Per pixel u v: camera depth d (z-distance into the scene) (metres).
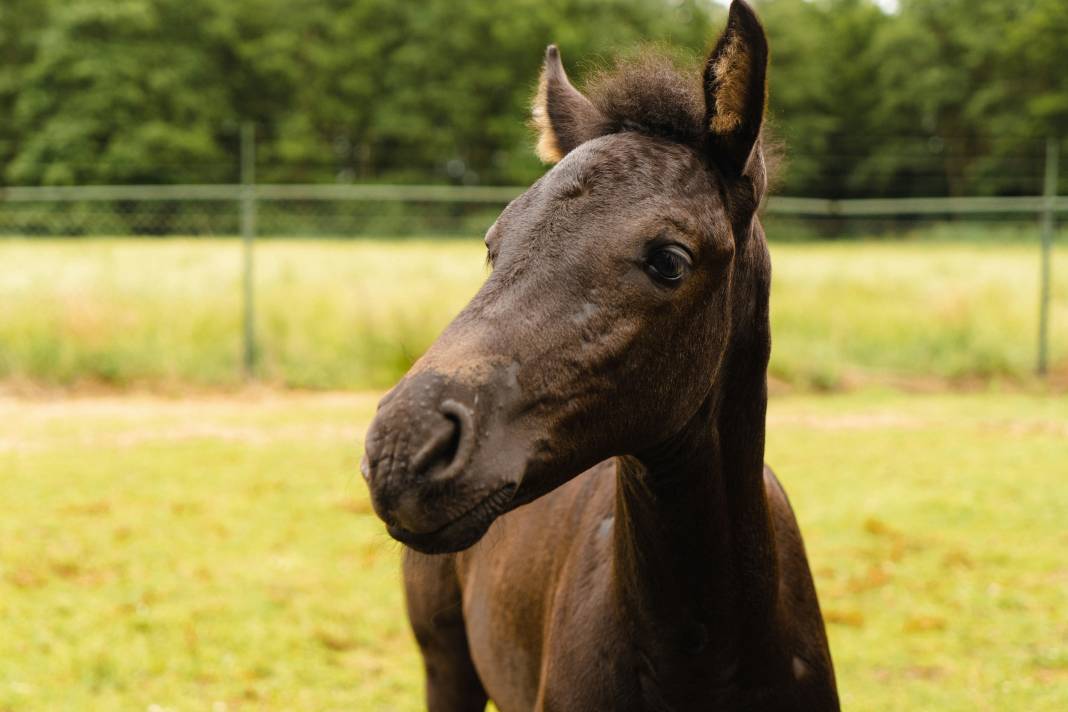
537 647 2.33
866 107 48.62
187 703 4.32
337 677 4.61
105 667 4.62
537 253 1.58
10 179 37.56
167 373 11.71
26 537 6.36
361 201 33.22
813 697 2.09
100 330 12.03
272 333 12.46
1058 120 42.28
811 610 2.19
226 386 11.67
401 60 44.53
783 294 15.45
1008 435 9.66
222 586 5.66
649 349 1.61
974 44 44.97
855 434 9.71
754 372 1.89
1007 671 4.56
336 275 17.05
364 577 5.88
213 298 13.58
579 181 1.63
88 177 37.72
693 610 1.89
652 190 1.62
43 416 10.08
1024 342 13.64
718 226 1.66
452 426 1.45
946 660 4.69
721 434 1.88
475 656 2.72
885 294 16.23
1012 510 7.12
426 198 13.19
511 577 2.48
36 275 16.23
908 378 12.91
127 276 16.28
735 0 1.64
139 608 5.30
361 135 45.94
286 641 4.97
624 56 1.89
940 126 47.69
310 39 45.41
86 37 39.03
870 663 4.68
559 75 2.04
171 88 40.41
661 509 1.85
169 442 9.02
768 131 2.05
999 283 17.08
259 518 6.90
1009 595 5.47
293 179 42.38
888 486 7.76
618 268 1.57
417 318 12.86
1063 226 27.86
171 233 28.77
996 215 32.12
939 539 6.49
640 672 1.96
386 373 11.98
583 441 1.60
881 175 43.16
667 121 1.73
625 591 1.94
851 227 28.59
